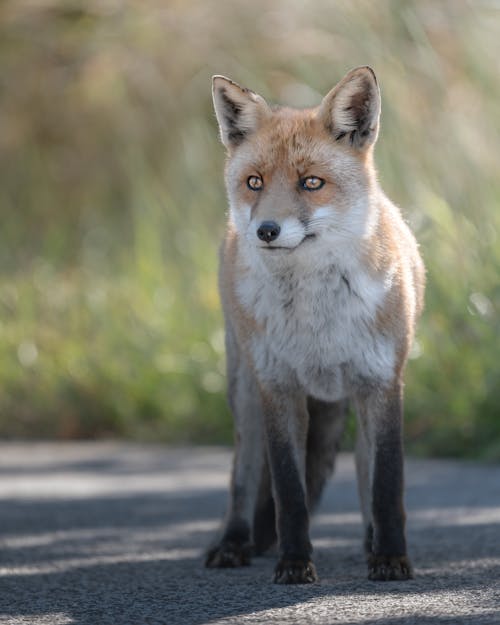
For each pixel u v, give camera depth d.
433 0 20.38
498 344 15.55
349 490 12.89
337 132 8.68
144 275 20.12
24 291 20.88
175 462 15.57
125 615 6.63
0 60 24.59
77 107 24.03
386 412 8.37
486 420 15.35
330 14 21.09
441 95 19.19
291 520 8.08
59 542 9.82
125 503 12.20
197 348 18.70
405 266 8.73
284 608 6.64
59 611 6.83
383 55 19.73
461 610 6.37
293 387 8.62
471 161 18.28
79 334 19.89
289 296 8.42
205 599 7.06
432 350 16.02
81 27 24.22
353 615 6.35
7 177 24.20
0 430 19.00
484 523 9.97
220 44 22.67
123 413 18.66
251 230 8.29
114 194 23.69
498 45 19.97
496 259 16.11
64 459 16.08
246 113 9.01
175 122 22.64
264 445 9.41
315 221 8.36
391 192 18.14
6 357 19.69
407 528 10.08
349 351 8.37
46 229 23.66
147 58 23.17
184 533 10.33
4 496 12.80
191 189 21.28
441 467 14.26
